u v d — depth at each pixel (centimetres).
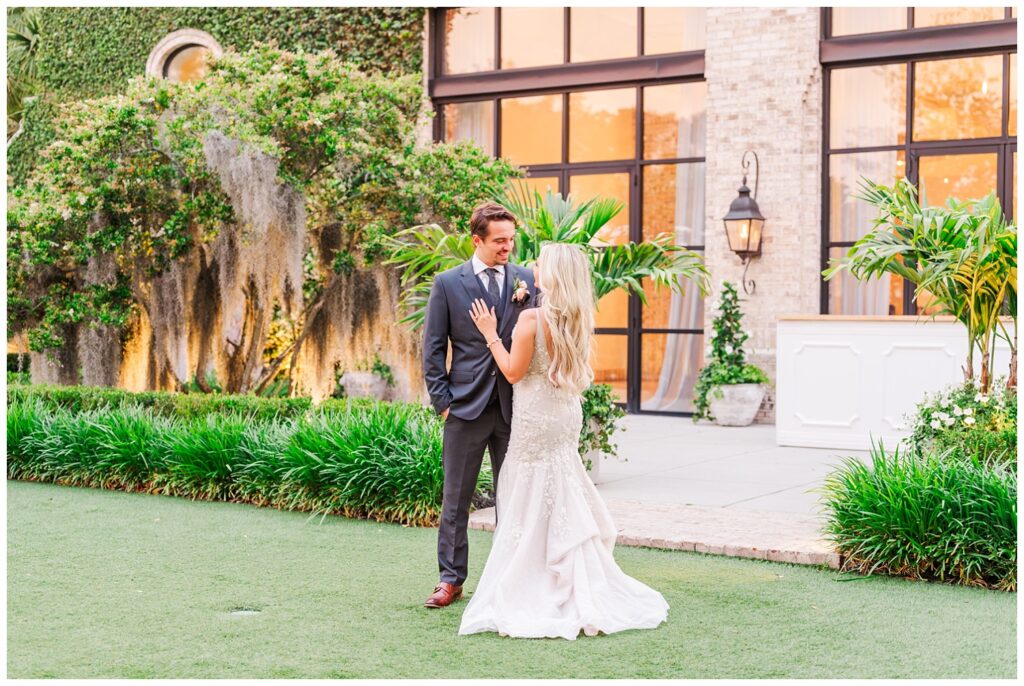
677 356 1190
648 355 1205
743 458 820
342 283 924
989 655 352
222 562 495
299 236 915
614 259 677
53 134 1472
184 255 949
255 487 645
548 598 392
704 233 1174
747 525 545
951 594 429
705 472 747
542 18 1255
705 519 562
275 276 921
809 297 1101
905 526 455
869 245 624
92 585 454
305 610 414
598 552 405
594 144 1230
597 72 1210
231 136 899
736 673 336
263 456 648
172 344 955
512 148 1273
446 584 422
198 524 584
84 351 980
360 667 345
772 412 1092
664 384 1196
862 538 467
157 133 923
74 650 364
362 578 465
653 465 783
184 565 489
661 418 1162
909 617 396
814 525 542
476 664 348
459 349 423
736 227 1091
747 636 375
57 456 728
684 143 1186
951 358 813
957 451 551
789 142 1098
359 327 923
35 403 832
